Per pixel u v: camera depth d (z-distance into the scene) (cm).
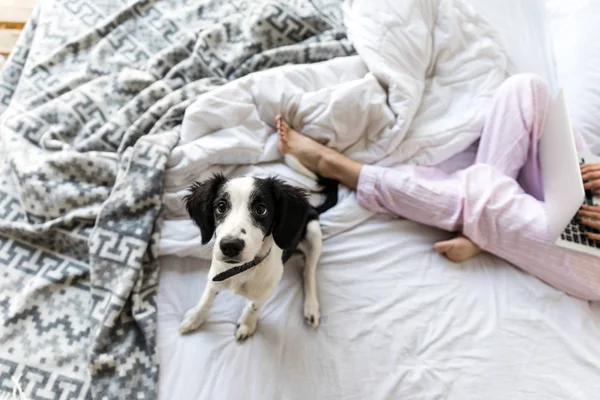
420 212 128
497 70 147
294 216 96
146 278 116
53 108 133
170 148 127
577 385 107
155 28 159
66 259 119
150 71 147
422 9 147
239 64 154
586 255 116
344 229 129
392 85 138
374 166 132
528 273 126
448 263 127
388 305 117
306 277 118
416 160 140
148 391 100
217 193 94
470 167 132
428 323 116
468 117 141
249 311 107
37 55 149
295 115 138
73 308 111
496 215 121
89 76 146
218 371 104
